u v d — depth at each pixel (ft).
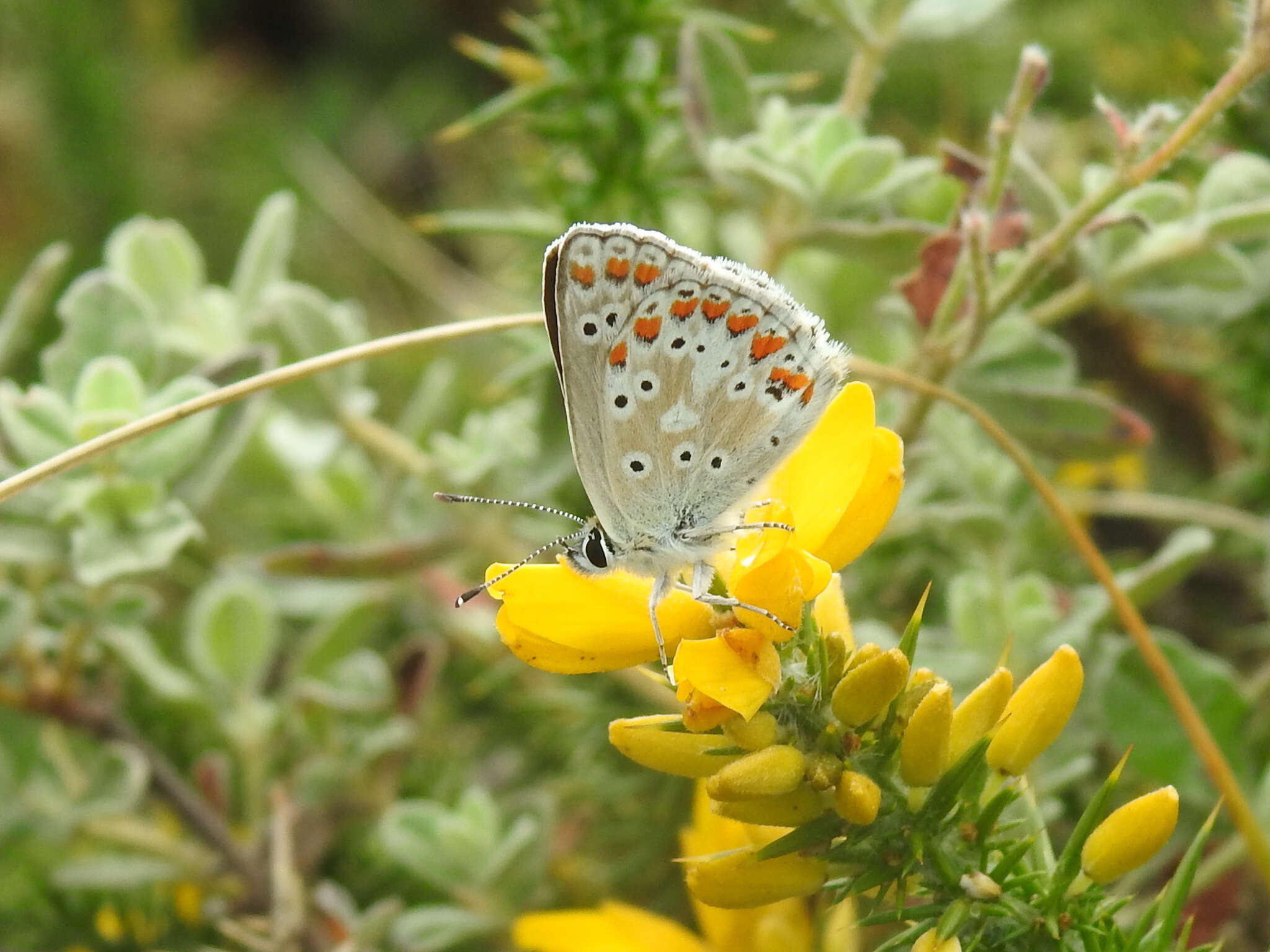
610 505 0.59
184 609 0.84
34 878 0.72
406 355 1.11
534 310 0.74
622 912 0.63
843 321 0.82
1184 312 0.67
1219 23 0.88
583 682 0.73
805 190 0.68
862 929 0.64
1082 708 0.67
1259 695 0.68
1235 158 0.67
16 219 1.13
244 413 0.68
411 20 1.37
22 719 0.71
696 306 0.59
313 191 1.14
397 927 0.69
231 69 1.36
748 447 0.59
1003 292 0.65
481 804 0.71
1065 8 0.99
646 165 0.72
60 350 0.69
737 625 0.56
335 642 0.73
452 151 1.30
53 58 1.11
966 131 0.96
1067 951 0.55
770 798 0.55
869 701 0.54
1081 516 0.73
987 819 0.55
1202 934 0.66
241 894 0.71
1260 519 0.74
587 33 0.71
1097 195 0.64
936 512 0.69
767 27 1.12
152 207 1.16
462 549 0.74
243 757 0.73
